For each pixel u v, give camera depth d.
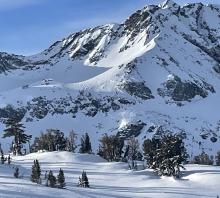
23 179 123.56
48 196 94.56
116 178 148.38
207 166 169.25
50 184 116.19
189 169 159.62
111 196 109.56
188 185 139.25
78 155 188.12
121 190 127.00
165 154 151.88
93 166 170.38
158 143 170.00
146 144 173.38
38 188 101.44
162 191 128.38
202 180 142.88
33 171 121.12
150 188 133.12
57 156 186.12
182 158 151.50
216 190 134.12
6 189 96.56
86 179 128.75
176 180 144.75
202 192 130.75
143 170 161.00
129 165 172.12
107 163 176.25
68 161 178.12
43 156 186.50
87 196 102.12
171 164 150.50
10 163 164.25
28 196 92.06
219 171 152.75
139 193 123.62
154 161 155.38
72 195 99.31
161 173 151.88
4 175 131.25
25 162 174.88
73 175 151.00
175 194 125.19
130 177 149.88
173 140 153.88
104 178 147.75
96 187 130.00
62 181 117.75
